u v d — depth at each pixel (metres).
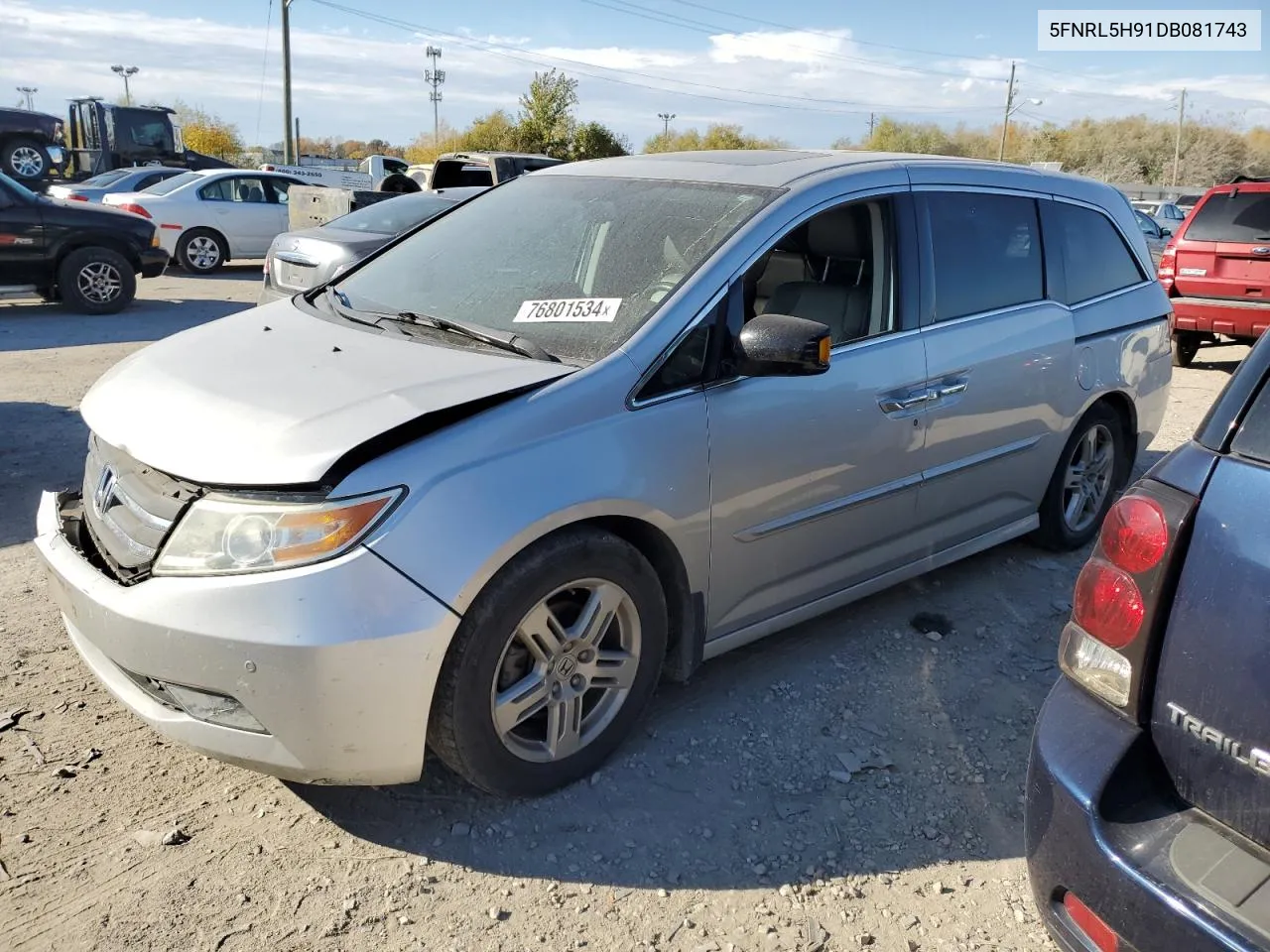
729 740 3.21
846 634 3.94
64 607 2.80
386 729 2.47
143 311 11.87
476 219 3.90
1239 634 1.80
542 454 2.64
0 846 2.62
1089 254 4.50
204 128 57.97
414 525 2.44
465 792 2.91
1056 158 72.19
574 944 2.40
